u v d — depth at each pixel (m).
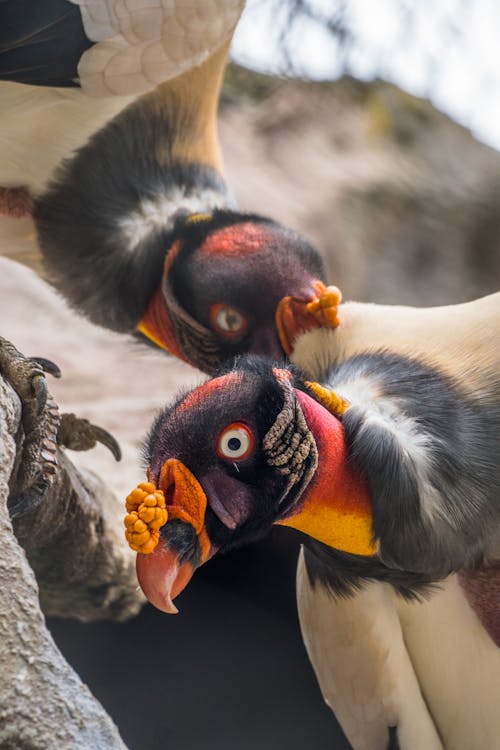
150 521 4.20
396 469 4.57
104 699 7.95
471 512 4.75
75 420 5.45
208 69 7.00
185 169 7.08
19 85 6.23
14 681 3.39
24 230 6.95
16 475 4.51
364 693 5.88
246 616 8.45
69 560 6.15
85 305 7.13
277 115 15.70
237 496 4.41
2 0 5.94
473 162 17.31
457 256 16.11
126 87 6.27
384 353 5.20
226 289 6.45
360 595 5.56
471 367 5.06
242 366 4.61
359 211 14.98
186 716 8.12
